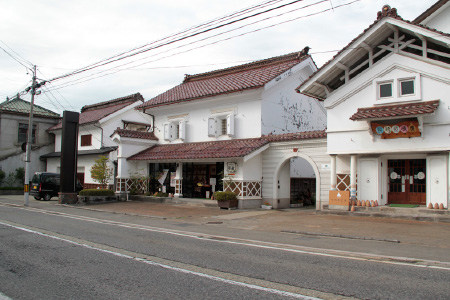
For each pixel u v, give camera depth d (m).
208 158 19.03
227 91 20.02
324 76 15.61
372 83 14.71
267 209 18.44
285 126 21.09
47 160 33.59
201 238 10.29
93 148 29.55
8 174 32.19
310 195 21.94
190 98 21.77
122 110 30.02
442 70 13.16
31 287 5.63
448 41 12.62
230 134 20.42
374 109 14.36
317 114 24.22
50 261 7.26
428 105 13.05
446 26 16.09
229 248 8.77
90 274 6.34
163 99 24.38
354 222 13.02
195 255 7.90
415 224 12.26
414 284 5.76
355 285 5.71
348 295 5.23
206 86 23.58
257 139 19.33
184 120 23.03
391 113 13.34
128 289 5.51
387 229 11.43
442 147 13.08
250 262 7.27
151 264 7.05
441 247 8.91
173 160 21.16
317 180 17.09
